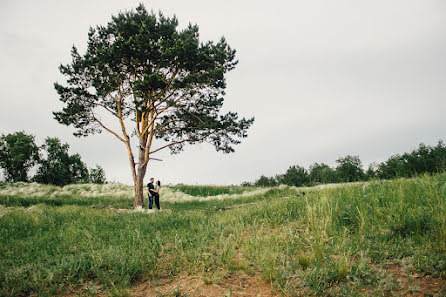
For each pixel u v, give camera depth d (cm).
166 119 1759
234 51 1689
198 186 2711
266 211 638
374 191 548
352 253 330
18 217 841
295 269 309
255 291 277
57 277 332
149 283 315
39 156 4422
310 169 4631
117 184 2636
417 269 274
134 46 1407
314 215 458
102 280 320
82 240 522
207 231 509
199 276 321
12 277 324
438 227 326
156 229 624
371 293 245
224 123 1683
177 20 1680
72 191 2216
